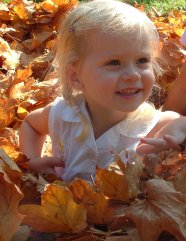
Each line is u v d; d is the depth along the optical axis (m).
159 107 1.22
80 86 0.89
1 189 0.65
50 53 1.44
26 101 1.18
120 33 0.81
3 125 1.07
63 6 1.67
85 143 0.89
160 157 0.81
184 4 2.72
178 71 1.33
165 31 1.58
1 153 0.74
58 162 0.91
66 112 0.91
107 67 0.82
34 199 0.76
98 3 0.87
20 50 1.54
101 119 0.89
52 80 1.25
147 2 2.73
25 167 0.90
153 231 0.64
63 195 0.67
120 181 0.72
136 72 0.81
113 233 0.68
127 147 0.89
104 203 0.70
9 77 1.27
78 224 0.68
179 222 0.63
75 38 0.85
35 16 1.69
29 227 0.69
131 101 0.83
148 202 0.67
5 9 1.72
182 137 0.85
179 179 0.69
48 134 1.03
